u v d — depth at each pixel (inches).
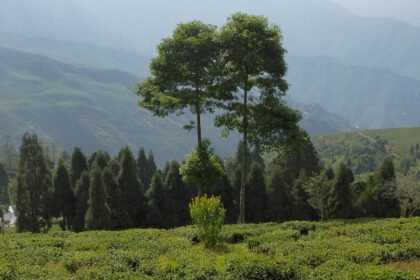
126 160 2285.9
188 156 1289.4
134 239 925.8
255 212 2290.8
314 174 2309.3
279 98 1278.3
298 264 626.2
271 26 1219.9
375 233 862.5
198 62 1246.9
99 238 966.4
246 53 1192.8
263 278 580.4
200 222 839.1
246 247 845.2
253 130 1245.1
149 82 1309.1
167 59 1247.5
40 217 2320.4
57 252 796.0
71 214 2359.7
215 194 2228.1
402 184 2234.3
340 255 671.1
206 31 1278.3
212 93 1258.0
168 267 629.9
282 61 1222.9
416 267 635.5
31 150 2230.6
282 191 2327.8
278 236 869.8
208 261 658.8
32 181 2225.6
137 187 2289.6
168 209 2299.5
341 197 2178.9
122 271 629.6
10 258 751.7
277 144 1244.5
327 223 1070.4
